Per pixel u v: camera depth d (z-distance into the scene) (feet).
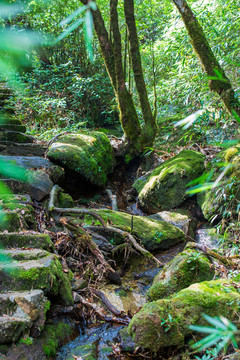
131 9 15.24
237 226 10.11
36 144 15.30
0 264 6.63
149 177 15.14
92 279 9.16
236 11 13.62
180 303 6.31
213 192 12.21
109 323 7.38
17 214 8.79
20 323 5.44
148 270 10.11
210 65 10.26
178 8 10.59
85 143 15.10
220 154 13.20
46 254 7.43
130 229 10.82
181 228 11.94
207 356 5.58
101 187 15.48
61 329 6.74
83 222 10.69
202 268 8.27
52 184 11.89
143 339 5.93
